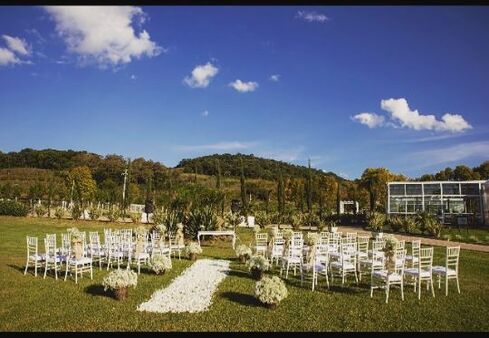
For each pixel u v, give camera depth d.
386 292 8.45
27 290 9.18
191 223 19.92
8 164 74.50
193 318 7.28
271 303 7.82
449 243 20.38
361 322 7.13
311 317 7.39
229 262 13.70
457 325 7.01
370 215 32.22
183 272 11.70
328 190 52.44
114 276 8.41
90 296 8.70
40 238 19.36
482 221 32.31
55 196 40.59
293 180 55.41
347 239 12.38
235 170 79.19
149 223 26.33
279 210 35.09
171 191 26.33
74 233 10.32
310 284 10.12
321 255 11.34
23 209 29.44
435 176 66.19
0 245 16.83
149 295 8.88
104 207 38.66
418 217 27.88
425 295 9.10
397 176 57.03
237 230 25.44
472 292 9.46
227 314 7.53
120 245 12.62
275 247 12.62
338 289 9.58
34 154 76.31
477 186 32.97
